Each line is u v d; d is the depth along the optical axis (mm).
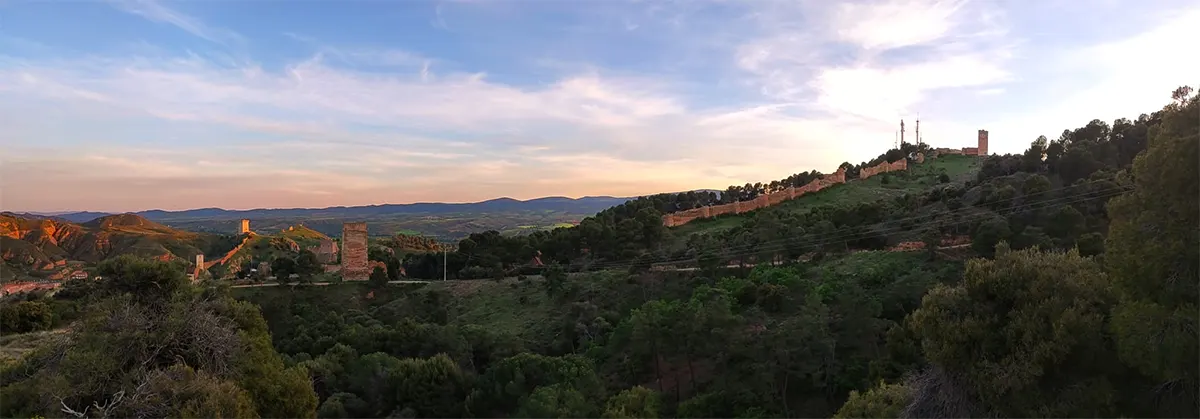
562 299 53719
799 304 38219
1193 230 11586
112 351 16156
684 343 35469
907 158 105125
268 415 18203
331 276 66750
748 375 32812
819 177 94938
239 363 18000
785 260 50656
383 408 37344
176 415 13633
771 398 30719
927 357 16047
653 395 29906
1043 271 15375
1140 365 12672
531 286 59438
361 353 44688
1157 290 12297
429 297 58875
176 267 20297
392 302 58406
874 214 54531
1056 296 14719
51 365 17188
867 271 40844
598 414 29250
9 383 17859
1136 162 12969
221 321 19594
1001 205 45062
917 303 34688
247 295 57125
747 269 51250
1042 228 38938
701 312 34938
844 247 50719
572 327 45438
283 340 48438
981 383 14477
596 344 41312
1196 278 11648
